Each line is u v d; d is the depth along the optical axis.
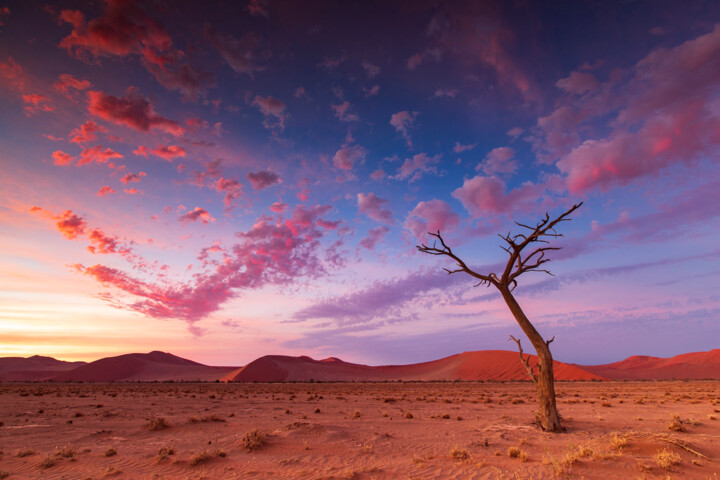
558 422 15.44
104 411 25.00
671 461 9.45
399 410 26.45
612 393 44.66
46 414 23.47
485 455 11.48
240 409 27.56
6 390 52.91
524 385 77.94
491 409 27.22
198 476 9.58
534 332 16.59
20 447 13.59
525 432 15.27
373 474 9.52
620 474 8.88
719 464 9.44
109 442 14.36
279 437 13.73
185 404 31.50
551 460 9.94
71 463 10.99
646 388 58.34
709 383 80.25
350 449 12.31
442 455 11.60
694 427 15.34
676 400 31.97
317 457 11.45
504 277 17.47
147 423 18.20
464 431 16.09
